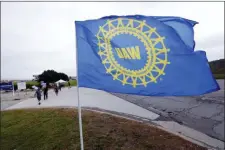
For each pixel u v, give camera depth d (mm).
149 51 5004
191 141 8797
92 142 7953
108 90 4898
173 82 4867
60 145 7906
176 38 4961
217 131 10516
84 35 5129
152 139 8570
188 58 4918
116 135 8680
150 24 5078
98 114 12516
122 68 4984
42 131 9672
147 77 4945
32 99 25328
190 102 19656
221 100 20422
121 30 5121
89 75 4957
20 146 8312
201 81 4844
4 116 14062
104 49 5066
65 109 14617
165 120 12547
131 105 18016
